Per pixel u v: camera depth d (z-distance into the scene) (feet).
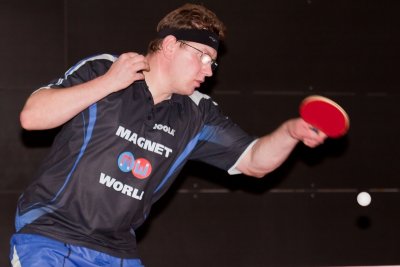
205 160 13.30
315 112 11.02
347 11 22.81
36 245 11.34
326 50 22.79
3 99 21.40
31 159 21.63
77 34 21.61
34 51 21.47
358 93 22.97
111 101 11.64
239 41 22.43
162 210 22.31
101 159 11.55
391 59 23.04
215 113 12.96
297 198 22.88
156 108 12.12
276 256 22.71
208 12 12.21
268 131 22.57
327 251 22.93
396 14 23.03
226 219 22.53
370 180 23.13
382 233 23.16
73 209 11.53
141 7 21.84
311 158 22.95
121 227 11.88
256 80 22.49
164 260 22.25
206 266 22.39
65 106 10.74
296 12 22.61
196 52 11.93
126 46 21.80
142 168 11.84
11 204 21.52
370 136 23.12
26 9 21.44
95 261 11.60
